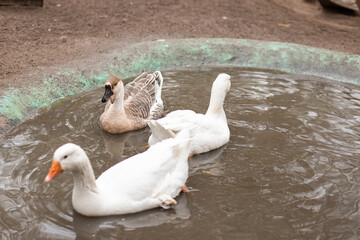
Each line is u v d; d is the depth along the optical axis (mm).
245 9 5992
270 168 2939
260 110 3496
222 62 4219
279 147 3117
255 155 3047
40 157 2955
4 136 3123
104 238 2471
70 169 2451
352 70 4031
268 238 2488
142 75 3725
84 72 3795
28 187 2732
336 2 5914
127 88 3615
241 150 3092
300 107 3545
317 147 3123
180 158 2746
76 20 5031
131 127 3316
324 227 2553
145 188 2602
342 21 5770
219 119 3172
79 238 2465
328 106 3568
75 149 2441
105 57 3992
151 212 2615
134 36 4621
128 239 2469
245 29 5145
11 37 4301
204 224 2555
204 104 3570
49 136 3154
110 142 3184
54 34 4508
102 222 2545
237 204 2676
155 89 3602
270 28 5262
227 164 2973
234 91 3742
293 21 5633
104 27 4867
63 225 2521
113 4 5789
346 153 3072
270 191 2766
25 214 2570
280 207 2662
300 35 5062
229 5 6113
